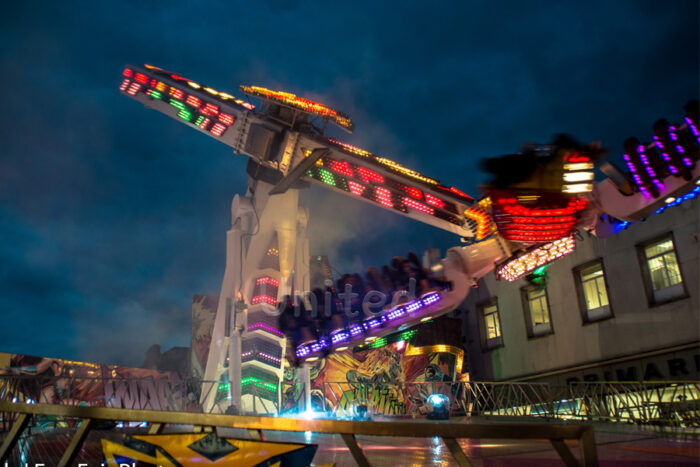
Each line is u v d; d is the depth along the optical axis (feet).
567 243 34.86
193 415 13.52
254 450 13.03
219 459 13.21
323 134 65.98
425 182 52.26
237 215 80.48
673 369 66.64
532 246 36.35
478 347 99.25
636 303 72.59
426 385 89.51
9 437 15.17
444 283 41.16
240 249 79.66
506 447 28.94
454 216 50.31
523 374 88.94
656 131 28.35
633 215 30.63
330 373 96.12
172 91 72.79
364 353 97.71
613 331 75.10
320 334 52.03
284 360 76.84
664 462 22.36
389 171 54.13
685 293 66.59
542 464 22.97
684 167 27.45
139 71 74.38
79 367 89.61
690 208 67.05
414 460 25.18
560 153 26.14
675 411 55.57
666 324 68.39
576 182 26.66
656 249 71.67
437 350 94.02
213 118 69.72
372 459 25.79
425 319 44.93
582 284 81.71
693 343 64.75
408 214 53.72
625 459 23.59
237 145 66.03
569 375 80.84
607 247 77.56
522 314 90.58
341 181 57.72
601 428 43.80
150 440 13.78
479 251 39.65
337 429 12.16
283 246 78.28
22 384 73.46
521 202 27.81
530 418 67.97
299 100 64.28
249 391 74.02
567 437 10.71
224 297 78.38
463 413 87.15
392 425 11.71
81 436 14.03
